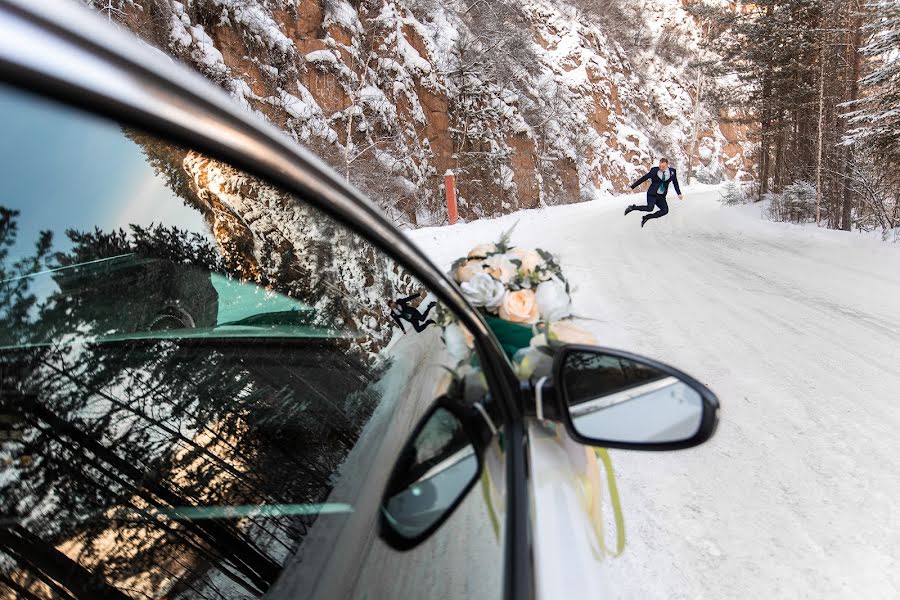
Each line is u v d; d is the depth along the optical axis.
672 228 15.14
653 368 1.18
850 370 4.04
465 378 1.14
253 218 0.82
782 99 22.80
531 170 26.19
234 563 0.57
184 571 0.53
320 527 0.69
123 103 0.42
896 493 2.50
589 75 42.38
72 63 0.36
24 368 0.48
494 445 1.12
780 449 2.94
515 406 1.25
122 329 0.59
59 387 0.50
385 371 1.08
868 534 2.24
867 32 14.74
